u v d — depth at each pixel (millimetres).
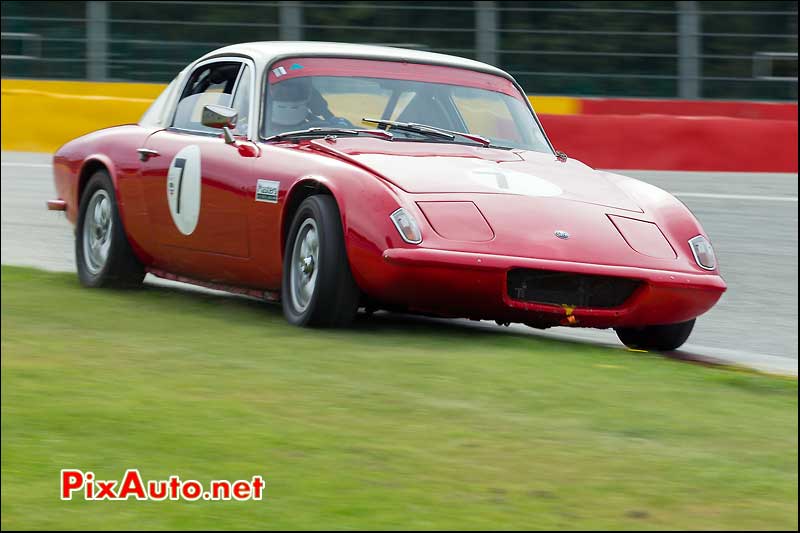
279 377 16109
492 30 62844
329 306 19875
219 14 66375
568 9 62906
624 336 22062
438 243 18938
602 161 52438
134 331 19703
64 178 27047
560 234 19594
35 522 10492
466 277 18859
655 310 19828
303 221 20484
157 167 24141
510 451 12898
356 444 12969
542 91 63062
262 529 10391
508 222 19562
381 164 20422
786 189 45844
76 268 27281
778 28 61781
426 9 63562
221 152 22672
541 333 22812
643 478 12133
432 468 12219
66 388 15281
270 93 23000
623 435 13711
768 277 30094
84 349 17969
